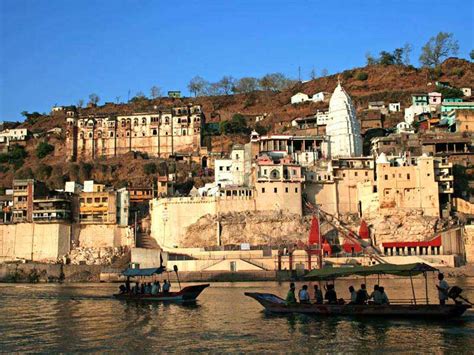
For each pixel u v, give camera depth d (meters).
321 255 112.25
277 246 123.12
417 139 151.00
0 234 137.50
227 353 41.50
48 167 179.62
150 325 53.31
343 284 93.62
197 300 73.94
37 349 43.31
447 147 143.00
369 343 44.03
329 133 155.62
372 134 171.50
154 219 139.75
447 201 131.50
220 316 58.34
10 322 56.28
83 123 190.00
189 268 116.44
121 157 180.75
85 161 183.50
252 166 139.38
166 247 131.75
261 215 131.00
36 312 63.78
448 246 120.06
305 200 136.50
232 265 115.38
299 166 135.75
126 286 79.75
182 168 170.38
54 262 133.00
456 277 109.50
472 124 156.88
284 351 42.00
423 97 193.00
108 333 49.47
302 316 56.78
